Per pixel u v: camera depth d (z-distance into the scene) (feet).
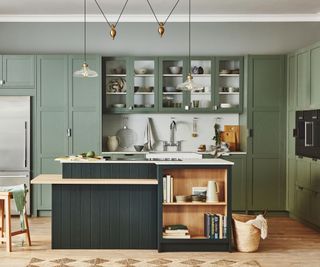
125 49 27.50
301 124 24.06
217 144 27.22
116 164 19.69
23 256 18.21
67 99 25.89
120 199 19.48
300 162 24.23
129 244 19.48
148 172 19.67
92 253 18.76
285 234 22.17
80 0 23.85
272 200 26.21
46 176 20.43
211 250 19.07
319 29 27.58
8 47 27.22
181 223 19.47
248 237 18.81
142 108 26.61
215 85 26.58
